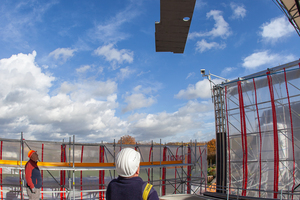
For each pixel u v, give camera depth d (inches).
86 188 481.4
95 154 507.8
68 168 390.3
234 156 555.2
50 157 451.2
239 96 560.1
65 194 450.9
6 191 375.2
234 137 560.7
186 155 673.0
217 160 589.0
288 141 470.0
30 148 429.4
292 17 334.3
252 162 519.5
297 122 458.0
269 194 479.2
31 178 276.5
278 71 494.3
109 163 497.7
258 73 524.4
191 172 666.8
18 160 404.5
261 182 496.7
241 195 519.2
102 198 494.0
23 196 384.2
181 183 628.4
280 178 468.8
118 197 78.2
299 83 463.2
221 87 599.8
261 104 519.8
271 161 489.4
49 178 444.1
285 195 453.4
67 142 450.3
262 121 514.3
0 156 387.2
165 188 608.7
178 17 105.6
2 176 386.9
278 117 489.7
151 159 591.5
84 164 472.4
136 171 82.4
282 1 317.1
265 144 503.5
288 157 466.0
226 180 556.7
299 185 419.5
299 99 461.1
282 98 486.6
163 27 114.0
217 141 595.5
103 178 504.4
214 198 488.4
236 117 561.9
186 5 97.0
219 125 596.4
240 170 538.6
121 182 80.3
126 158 81.5
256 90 530.9
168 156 635.5
